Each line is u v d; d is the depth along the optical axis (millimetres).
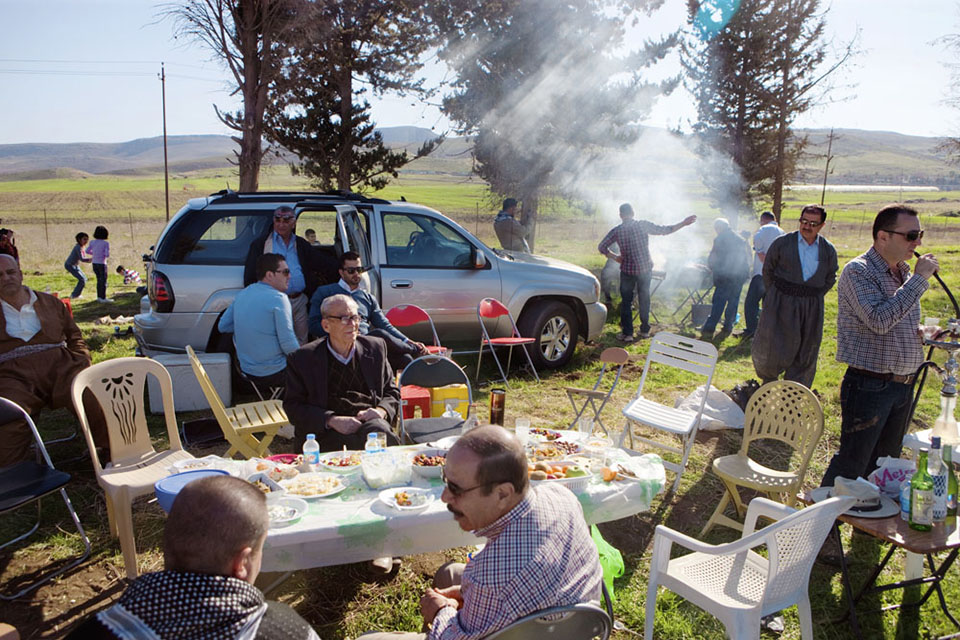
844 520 3105
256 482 3143
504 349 8102
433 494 3123
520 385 7395
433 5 14805
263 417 4691
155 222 41250
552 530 2047
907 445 3891
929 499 2943
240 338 5336
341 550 2891
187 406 6199
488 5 15219
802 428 4059
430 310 7352
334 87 15234
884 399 3840
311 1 11695
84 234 13445
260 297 5277
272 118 14859
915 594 3645
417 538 3006
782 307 5672
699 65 23875
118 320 10695
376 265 7125
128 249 24141
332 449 4195
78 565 3789
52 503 4508
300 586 3588
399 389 4719
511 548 1985
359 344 4422
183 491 1613
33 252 22359
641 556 3990
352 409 4277
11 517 4297
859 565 3916
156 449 5367
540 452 3545
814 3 22500
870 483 3250
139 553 3920
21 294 4766
